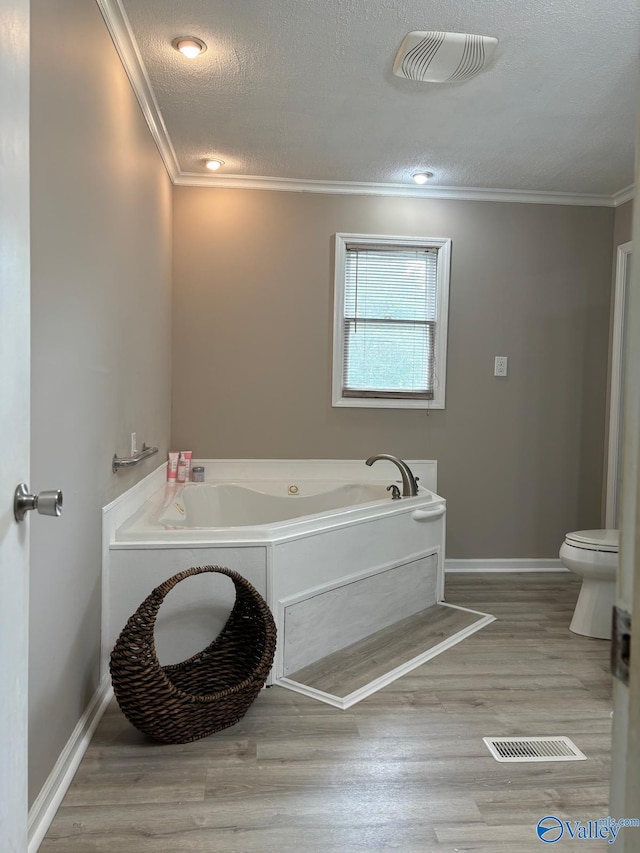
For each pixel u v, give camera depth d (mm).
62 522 1682
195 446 3775
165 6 2053
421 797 1685
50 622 1589
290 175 3658
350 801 1660
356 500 3637
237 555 2318
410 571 3117
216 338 3762
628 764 465
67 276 1686
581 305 3959
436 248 3873
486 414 3939
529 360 3945
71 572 1772
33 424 1446
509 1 2002
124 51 2250
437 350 3883
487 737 1995
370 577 2852
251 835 1522
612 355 3920
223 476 3791
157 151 3094
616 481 3863
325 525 2627
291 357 3812
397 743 1953
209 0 2020
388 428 3889
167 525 2451
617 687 503
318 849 1480
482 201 3887
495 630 2947
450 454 3932
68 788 1689
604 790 1733
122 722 2059
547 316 3945
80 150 1785
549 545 4000
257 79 2531
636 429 472
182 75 2506
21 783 1025
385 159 3377
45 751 1557
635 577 458
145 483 2939
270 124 2961
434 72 2402
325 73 2475
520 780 1771
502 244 3902
